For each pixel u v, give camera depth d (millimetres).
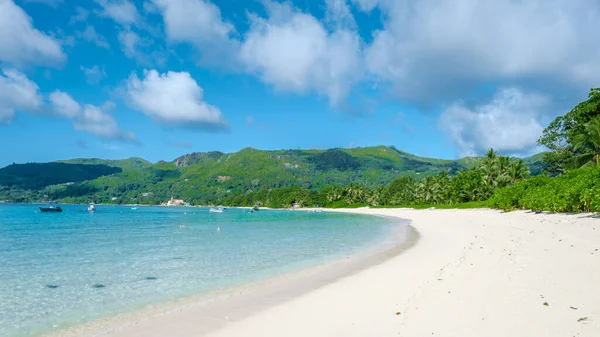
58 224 59906
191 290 14430
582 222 25797
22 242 32406
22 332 10133
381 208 140250
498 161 81062
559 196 34562
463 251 19594
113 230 46969
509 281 11336
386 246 26422
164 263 20641
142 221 71250
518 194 50438
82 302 13000
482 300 9688
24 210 135500
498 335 7273
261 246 28188
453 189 95750
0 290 14812
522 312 8406
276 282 15391
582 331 7008
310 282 15062
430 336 7652
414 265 16922
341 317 9789
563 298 9055
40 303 12938
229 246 28469
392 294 11734
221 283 15531
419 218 67625
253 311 11172
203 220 77000
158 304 12516
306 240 32656
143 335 9484
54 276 17391
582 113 52500
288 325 9523
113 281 16219
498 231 28750
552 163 65625
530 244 18766
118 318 11109
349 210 151000
